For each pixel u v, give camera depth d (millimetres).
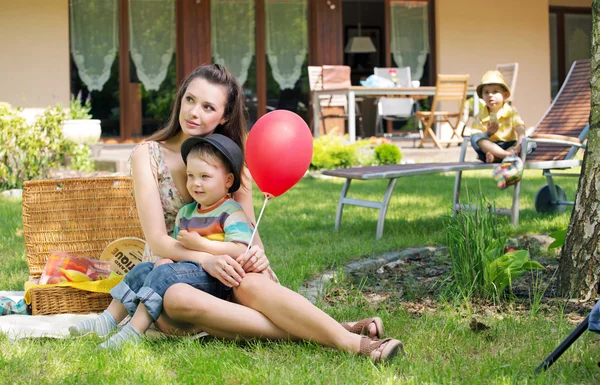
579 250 3488
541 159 5984
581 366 2535
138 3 12508
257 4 13023
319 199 7586
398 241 4965
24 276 4176
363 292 3762
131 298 2857
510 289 3547
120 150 11789
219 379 2438
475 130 5824
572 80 6574
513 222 5496
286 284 3822
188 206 3074
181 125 3062
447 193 7828
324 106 12383
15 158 8633
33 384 2404
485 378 2463
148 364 2566
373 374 2461
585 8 15289
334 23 13164
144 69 12594
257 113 13125
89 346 2762
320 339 2715
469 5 13742
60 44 11938
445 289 3686
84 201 3676
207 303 2729
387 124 13539
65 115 9281
